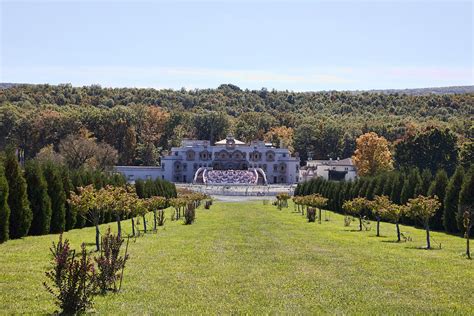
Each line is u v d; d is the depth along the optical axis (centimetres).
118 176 6700
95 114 18725
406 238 4372
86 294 1716
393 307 1866
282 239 4162
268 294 2034
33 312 1669
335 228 5388
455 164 12388
